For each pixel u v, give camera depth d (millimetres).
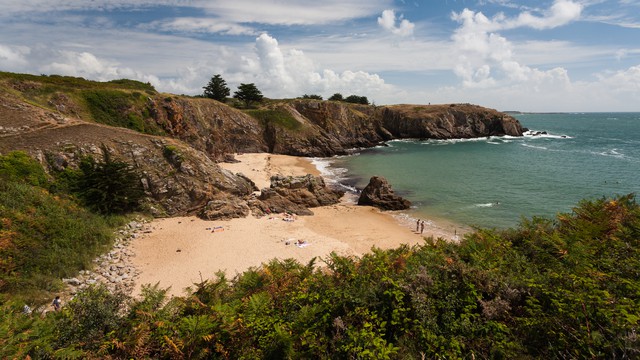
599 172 54531
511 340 5973
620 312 5387
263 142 80438
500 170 59094
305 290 8250
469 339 6078
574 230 10258
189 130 60562
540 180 50375
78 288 17500
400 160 72438
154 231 27188
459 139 106938
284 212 34688
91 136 32875
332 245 26531
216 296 9281
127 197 28562
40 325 7699
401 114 109500
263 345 6430
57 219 21453
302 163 68688
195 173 34344
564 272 7223
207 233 27422
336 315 7113
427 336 6074
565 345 5480
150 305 8484
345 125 95500
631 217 10430
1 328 7426
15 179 24844
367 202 39750
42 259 17891
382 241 28359
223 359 6562
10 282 15539
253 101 101938
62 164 28938
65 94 48344
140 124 53500
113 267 20547
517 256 8789
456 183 50438
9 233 17906
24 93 45094
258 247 25344
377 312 6902
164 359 6785
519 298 6750
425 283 7168
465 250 9570
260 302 7766
